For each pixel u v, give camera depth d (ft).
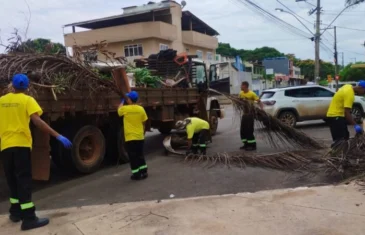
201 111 39.40
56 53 22.79
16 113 14.99
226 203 16.76
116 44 119.55
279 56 313.32
